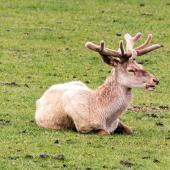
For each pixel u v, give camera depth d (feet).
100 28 305.94
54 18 316.19
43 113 168.55
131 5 341.21
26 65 248.52
